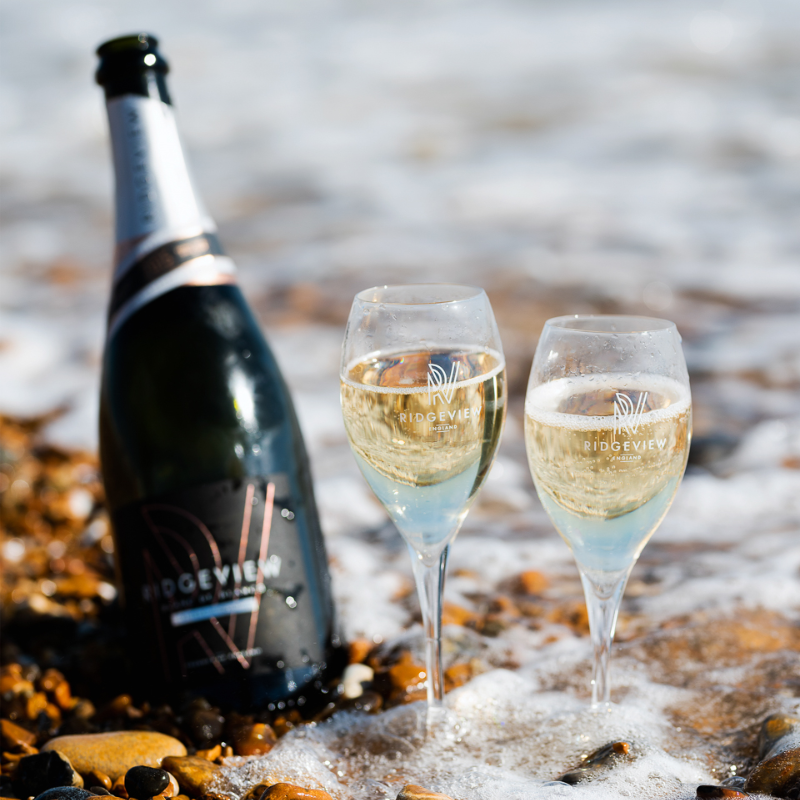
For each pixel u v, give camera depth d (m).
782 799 1.45
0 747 1.81
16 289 6.78
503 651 2.08
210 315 2.04
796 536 2.67
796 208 7.75
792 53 16.81
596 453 1.46
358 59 18.70
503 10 23.77
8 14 25.92
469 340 1.57
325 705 1.90
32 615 2.41
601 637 1.69
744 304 5.55
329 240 7.70
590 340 1.50
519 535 2.90
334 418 4.14
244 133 13.19
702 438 3.64
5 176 11.44
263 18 23.78
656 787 1.51
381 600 2.36
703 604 2.22
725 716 1.77
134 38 1.95
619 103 13.59
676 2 23.73
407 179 10.01
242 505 1.86
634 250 6.85
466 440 1.55
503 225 7.90
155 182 1.99
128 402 2.03
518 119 12.98
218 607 1.83
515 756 1.68
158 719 1.83
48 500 3.40
